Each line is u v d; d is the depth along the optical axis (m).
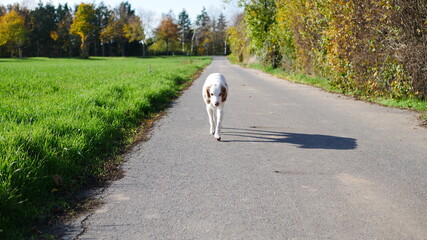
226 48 129.62
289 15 20.50
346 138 6.56
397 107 10.09
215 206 3.68
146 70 24.39
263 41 31.02
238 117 8.58
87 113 7.29
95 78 17.53
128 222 3.34
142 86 12.98
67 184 4.23
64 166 4.49
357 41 11.61
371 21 10.87
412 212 3.55
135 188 4.20
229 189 4.13
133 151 5.75
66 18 99.44
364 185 4.26
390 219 3.39
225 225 3.26
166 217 3.44
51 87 12.97
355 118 8.52
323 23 15.08
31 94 10.69
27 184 3.78
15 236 3.02
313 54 17.95
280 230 3.17
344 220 3.37
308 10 16.77
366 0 10.80
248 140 6.40
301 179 4.46
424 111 9.34
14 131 5.10
